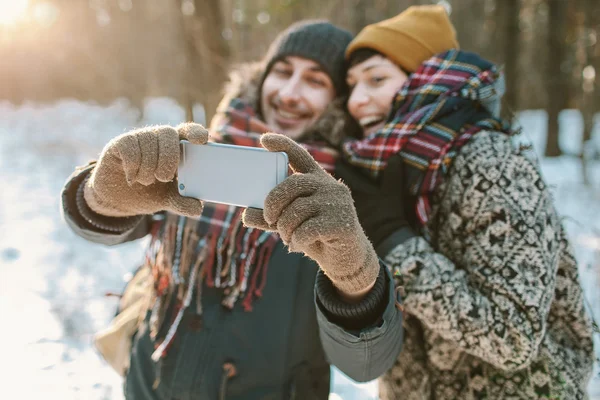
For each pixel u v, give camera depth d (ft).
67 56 55.93
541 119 48.01
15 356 9.91
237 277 4.49
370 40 5.19
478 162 4.36
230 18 14.21
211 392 4.32
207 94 11.60
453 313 4.01
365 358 3.59
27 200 22.71
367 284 3.22
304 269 4.49
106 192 3.43
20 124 47.29
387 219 4.51
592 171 28.58
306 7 16.48
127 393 4.75
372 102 5.23
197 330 4.46
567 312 4.66
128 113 47.65
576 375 4.45
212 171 3.28
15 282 13.53
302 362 4.54
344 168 4.95
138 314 5.28
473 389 4.43
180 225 4.74
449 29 5.41
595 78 31.35
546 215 4.25
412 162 4.62
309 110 5.45
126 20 42.57
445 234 4.57
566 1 31.37
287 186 2.92
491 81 4.85
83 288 12.98
